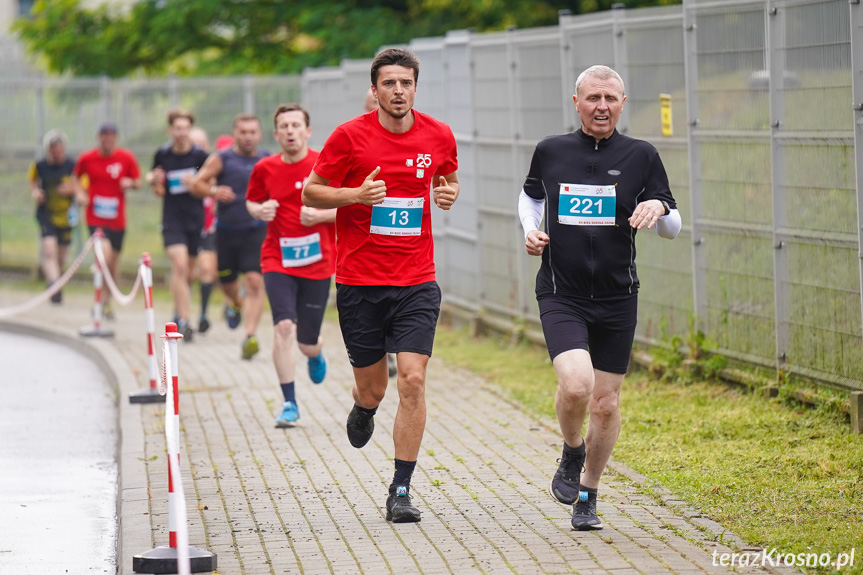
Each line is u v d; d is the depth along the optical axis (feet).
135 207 137.49
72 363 92.73
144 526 44.06
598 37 72.95
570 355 39.93
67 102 141.38
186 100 134.72
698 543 39.86
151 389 71.26
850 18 52.75
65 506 52.95
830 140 55.01
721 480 47.73
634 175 40.47
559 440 57.77
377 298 44.06
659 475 49.06
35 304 121.29
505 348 86.79
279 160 62.49
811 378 57.77
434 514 44.93
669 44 67.00
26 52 184.44
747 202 61.93
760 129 60.23
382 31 163.53
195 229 97.19
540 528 42.45
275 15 177.58
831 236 55.47
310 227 62.28
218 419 65.57
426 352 43.75
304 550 40.81
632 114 71.26
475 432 60.03
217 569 38.99
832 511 42.98
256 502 47.70
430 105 100.58
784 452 51.60
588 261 40.57
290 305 62.90
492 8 157.69
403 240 43.80
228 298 88.84
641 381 68.44
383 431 61.36
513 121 84.02
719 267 64.85
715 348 65.41
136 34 181.78
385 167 43.27
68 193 123.34
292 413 63.00
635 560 38.06
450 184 45.34
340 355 89.10
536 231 40.47
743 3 60.54
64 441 66.39
